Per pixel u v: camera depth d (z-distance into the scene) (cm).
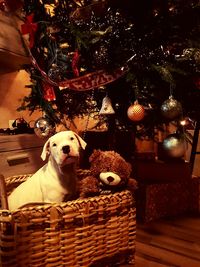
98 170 94
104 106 131
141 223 135
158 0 127
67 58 135
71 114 158
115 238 91
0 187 86
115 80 134
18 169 133
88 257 85
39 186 96
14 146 131
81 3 138
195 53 120
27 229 75
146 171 149
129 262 96
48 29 128
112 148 155
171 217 145
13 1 123
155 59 125
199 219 143
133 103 136
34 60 125
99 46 126
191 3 124
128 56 125
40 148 145
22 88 189
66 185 95
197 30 128
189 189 154
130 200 94
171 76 116
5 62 163
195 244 114
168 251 108
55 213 78
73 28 122
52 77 132
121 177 93
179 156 139
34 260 76
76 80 124
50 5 139
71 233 81
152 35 126
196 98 141
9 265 72
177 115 125
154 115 143
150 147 256
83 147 99
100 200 86
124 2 127
